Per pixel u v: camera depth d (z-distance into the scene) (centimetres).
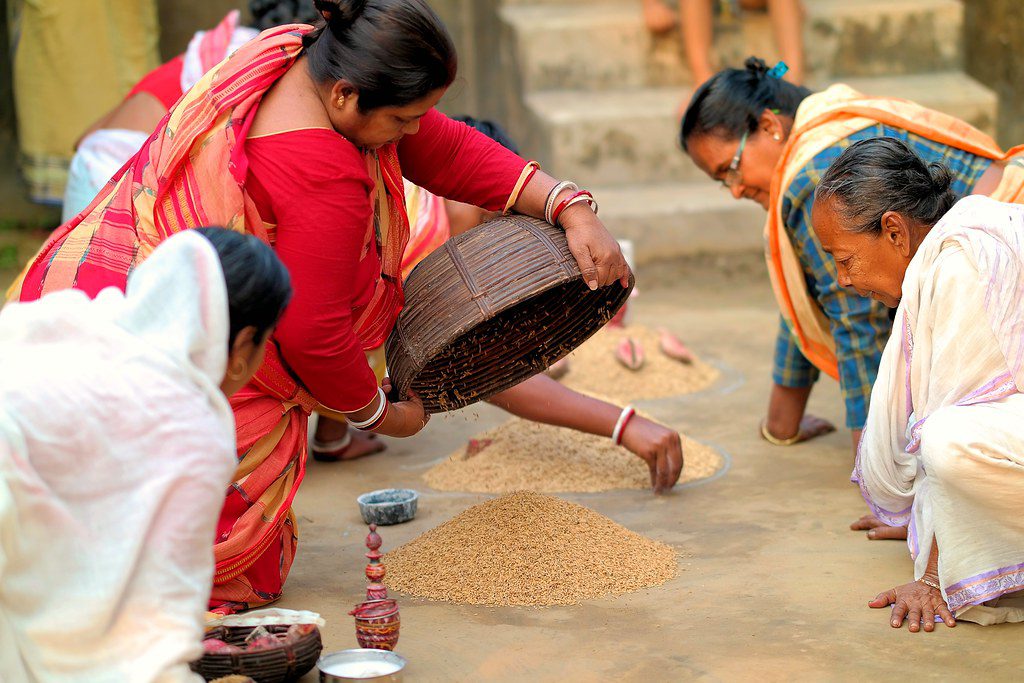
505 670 273
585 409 396
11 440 211
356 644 289
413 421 323
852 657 276
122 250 298
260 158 287
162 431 220
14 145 885
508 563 324
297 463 316
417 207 427
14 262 816
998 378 293
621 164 849
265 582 315
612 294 334
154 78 523
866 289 325
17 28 777
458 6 987
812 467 427
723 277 780
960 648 280
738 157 408
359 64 272
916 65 898
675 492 403
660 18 877
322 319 287
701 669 271
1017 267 291
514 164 330
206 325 223
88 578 217
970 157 383
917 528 313
